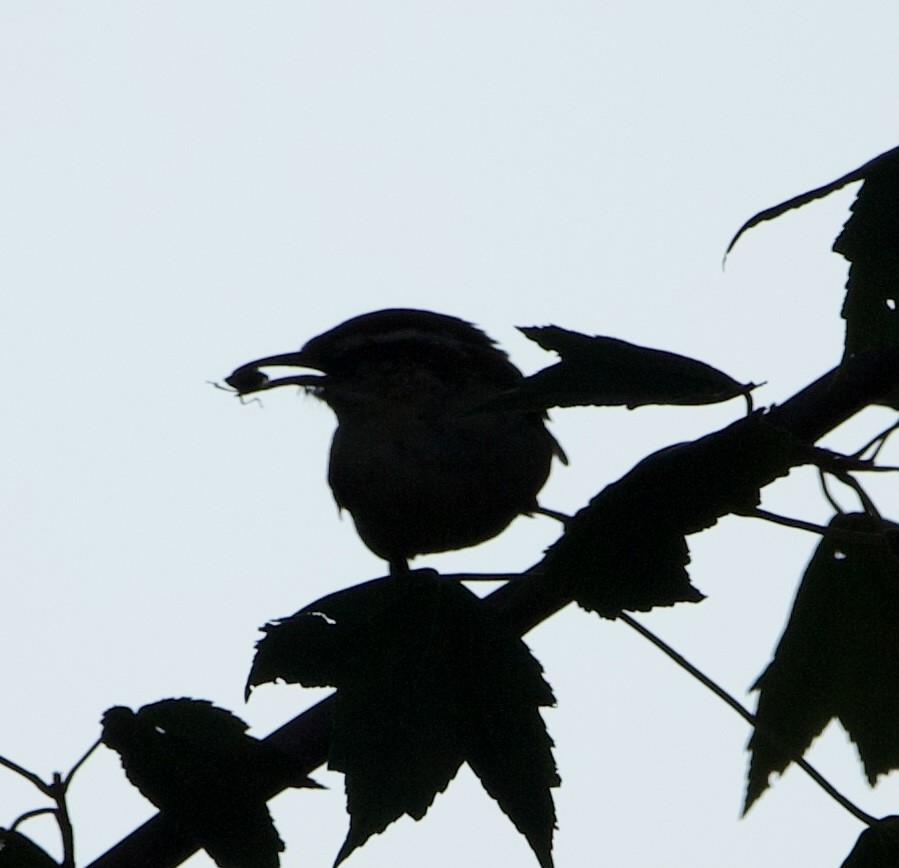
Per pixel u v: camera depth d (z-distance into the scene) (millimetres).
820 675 7664
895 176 5637
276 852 6867
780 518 6051
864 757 7578
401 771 6035
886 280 5590
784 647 7738
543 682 6191
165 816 6875
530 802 6027
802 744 7645
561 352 6109
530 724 6125
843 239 5664
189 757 6895
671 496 5855
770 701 7719
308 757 7246
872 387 7324
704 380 6004
